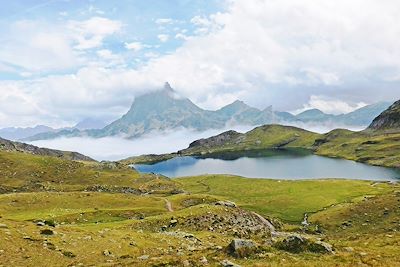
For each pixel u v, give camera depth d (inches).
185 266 1395.2
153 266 1432.1
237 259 1438.2
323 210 5162.4
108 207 4734.3
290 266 1311.5
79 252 1865.2
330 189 6761.8
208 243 2409.0
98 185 7534.5
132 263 1515.7
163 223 3245.6
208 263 1406.3
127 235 2325.3
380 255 1503.4
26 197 4783.5
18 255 1692.9
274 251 1519.4
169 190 7519.7
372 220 4141.2
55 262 1683.1
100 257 1823.3
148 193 7199.8
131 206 4867.1
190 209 3629.4
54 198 4854.8
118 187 7514.8
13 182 7406.5
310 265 1318.9
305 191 6737.2
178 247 2138.3
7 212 4173.2
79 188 7268.7
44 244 1877.5
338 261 1386.6
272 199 6117.1
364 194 6102.4
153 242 2246.6
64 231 2237.9
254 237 2023.9
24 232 2014.0
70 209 4387.3
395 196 4719.5
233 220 3472.0
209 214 3469.5
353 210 4574.3
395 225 3772.1
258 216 3831.2
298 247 1536.7
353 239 2103.8
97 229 2630.4
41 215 3816.4
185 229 3142.2
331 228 4192.9
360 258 1429.6
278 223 4165.8
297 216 5059.1
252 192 7293.3
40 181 7662.4
